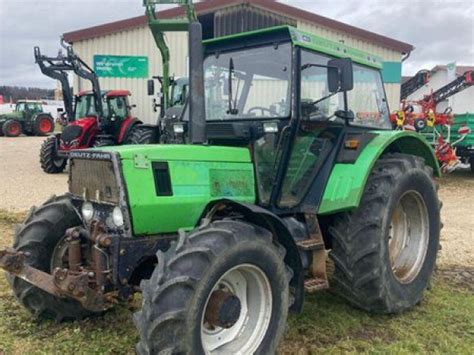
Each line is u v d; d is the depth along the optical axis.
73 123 13.29
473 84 14.06
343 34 17.09
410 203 4.55
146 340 2.79
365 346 3.68
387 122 5.07
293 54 3.85
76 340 3.66
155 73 17.36
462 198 10.77
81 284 3.05
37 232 3.81
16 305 4.26
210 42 4.27
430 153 4.83
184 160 3.40
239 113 4.11
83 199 3.46
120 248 3.14
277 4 16.47
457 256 6.15
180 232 3.09
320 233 3.92
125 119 13.49
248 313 3.34
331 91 3.80
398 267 4.47
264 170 3.84
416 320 4.17
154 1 6.41
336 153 4.18
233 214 3.57
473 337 3.89
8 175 12.89
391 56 17.53
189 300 2.83
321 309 4.29
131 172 3.17
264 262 3.23
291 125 3.83
